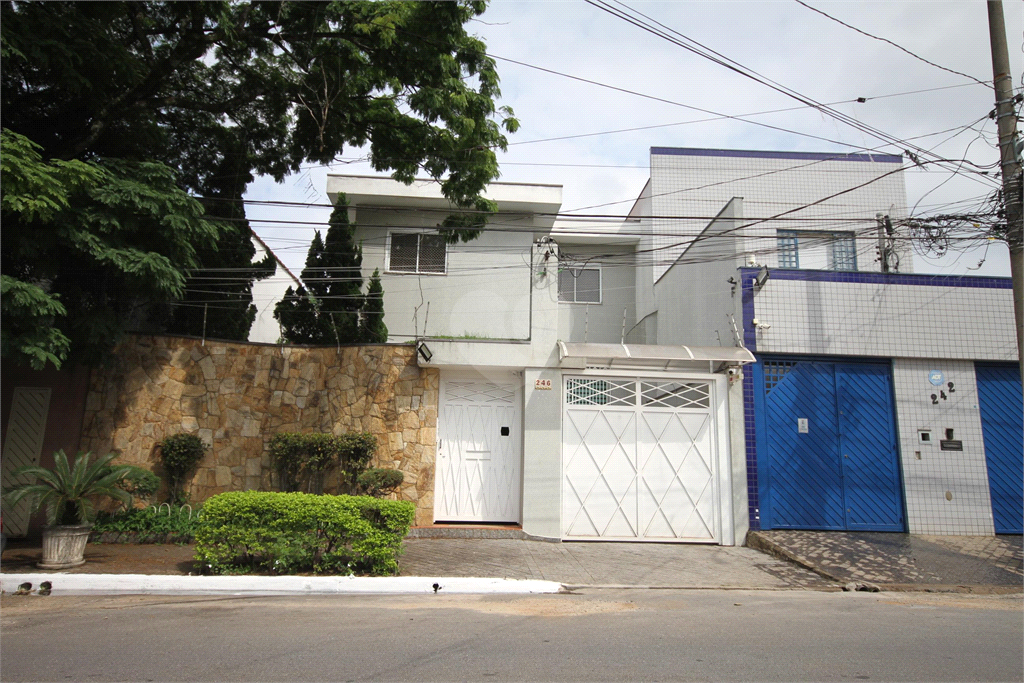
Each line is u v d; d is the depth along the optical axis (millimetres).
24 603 7277
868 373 12078
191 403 11633
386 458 11359
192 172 13891
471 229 12734
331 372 11977
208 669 4898
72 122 10828
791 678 4891
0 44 8531
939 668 5238
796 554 10219
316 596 7758
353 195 15758
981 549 10703
